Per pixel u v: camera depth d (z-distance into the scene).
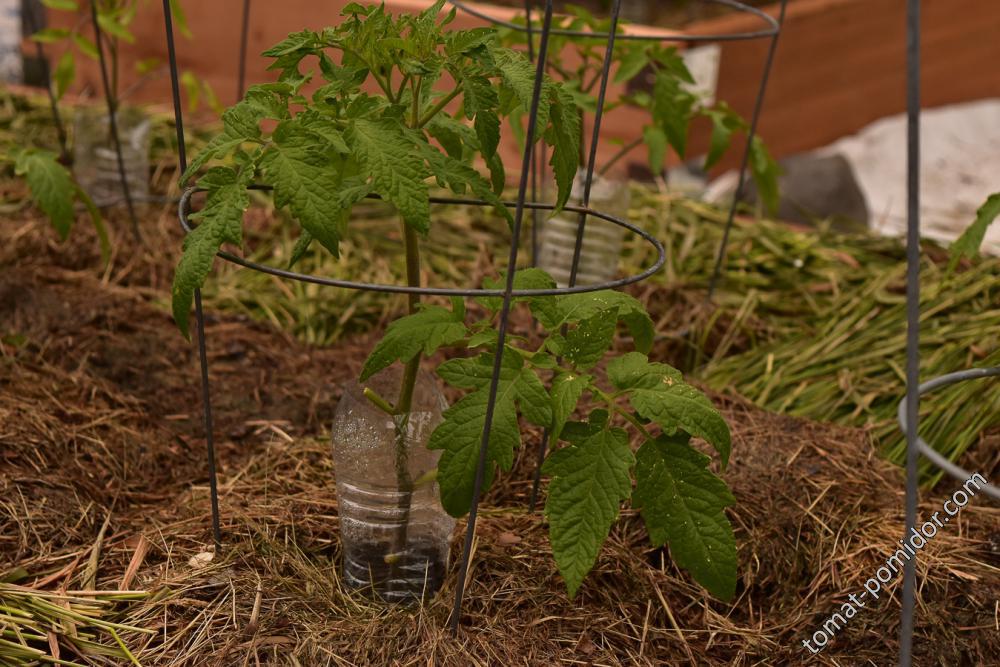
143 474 1.88
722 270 2.73
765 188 2.58
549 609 1.52
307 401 2.13
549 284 1.41
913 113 1.05
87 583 1.54
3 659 1.37
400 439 1.41
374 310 2.50
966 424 2.01
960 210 4.07
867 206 3.73
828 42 3.69
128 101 3.40
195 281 1.21
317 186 1.21
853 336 2.38
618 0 1.50
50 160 2.21
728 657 1.52
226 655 1.40
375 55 1.29
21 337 2.13
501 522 1.71
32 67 3.51
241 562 1.58
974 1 3.97
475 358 1.34
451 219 2.86
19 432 1.80
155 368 2.17
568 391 1.33
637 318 1.49
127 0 3.30
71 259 2.55
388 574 1.50
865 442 2.02
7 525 1.62
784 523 1.74
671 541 1.36
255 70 3.30
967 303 2.39
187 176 1.25
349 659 1.40
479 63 1.30
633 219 2.90
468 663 1.40
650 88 3.16
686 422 1.32
